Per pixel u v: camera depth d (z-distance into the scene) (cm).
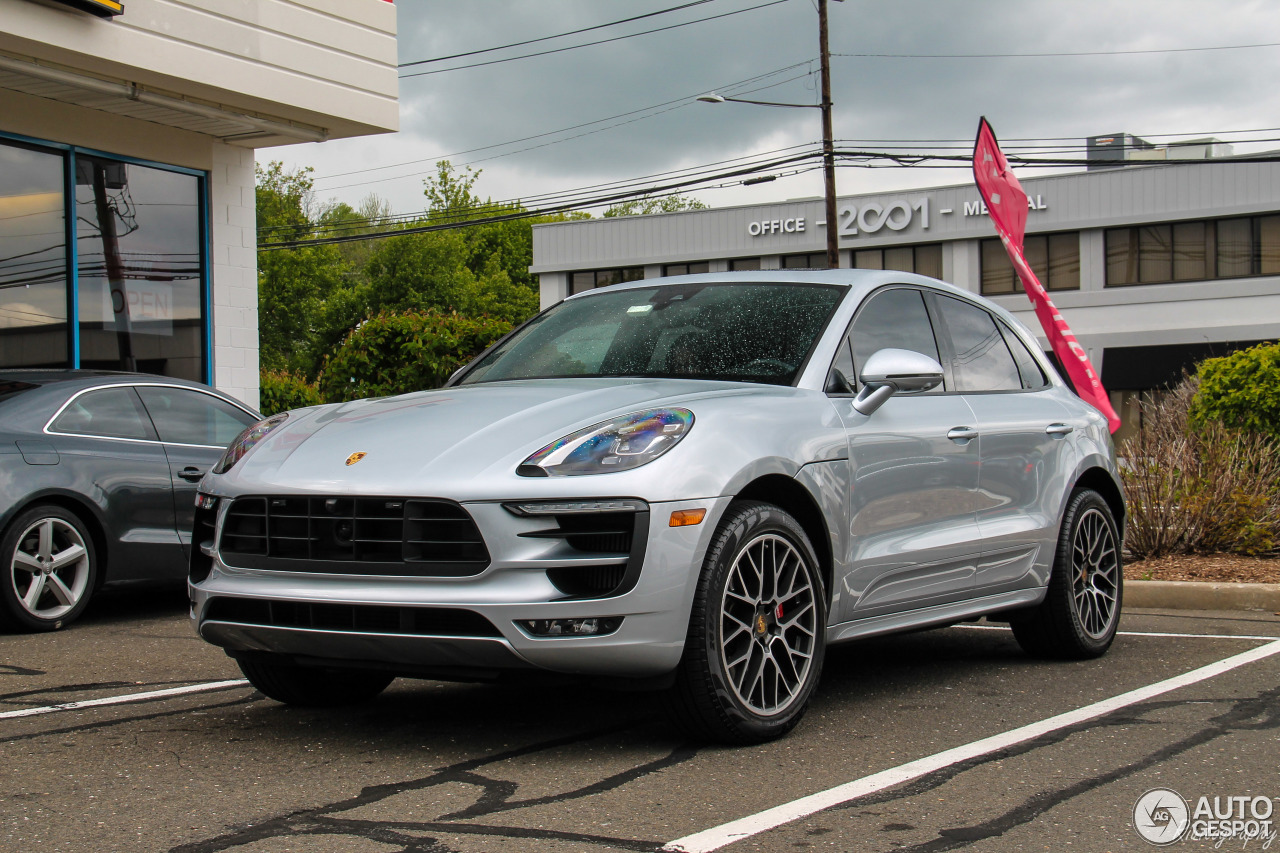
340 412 407
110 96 930
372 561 340
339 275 6494
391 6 1086
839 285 457
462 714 412
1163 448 964
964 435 455
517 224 7194
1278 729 383
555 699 438
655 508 334
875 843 272
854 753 354
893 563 416
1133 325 3347
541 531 330
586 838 276
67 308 967
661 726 390
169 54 905
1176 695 440
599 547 335
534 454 342
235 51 952
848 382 420
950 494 448
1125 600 744
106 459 645
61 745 370
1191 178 3253
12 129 920
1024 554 489
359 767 341
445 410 383
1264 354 1189
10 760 351
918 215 3597
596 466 337
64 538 626
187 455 687
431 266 6288
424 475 339
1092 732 381
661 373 425
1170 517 873
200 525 387
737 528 352
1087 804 302
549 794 312
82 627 635
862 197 3675
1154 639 586
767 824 286
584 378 433
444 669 338
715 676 346
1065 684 466
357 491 341
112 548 642
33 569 610
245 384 1116
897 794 311
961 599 461
